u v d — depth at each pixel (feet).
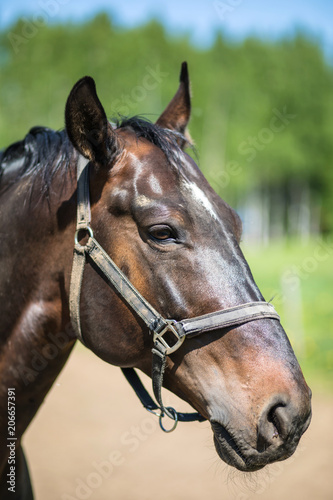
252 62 135.95
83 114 6.51
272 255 89.97
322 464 17.66
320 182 155.84
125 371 7.24
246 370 5.98
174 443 20.21
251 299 6.26
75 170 7.25
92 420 22.24
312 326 37.47
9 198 7.65
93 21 97.60
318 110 142.82
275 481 16.53
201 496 15.51
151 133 7.06
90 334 6.81
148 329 6.51
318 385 24.99
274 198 166.20
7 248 7.43
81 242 6.81
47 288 7.18
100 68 88.58
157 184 6.48
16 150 8.10
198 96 115.75
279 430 5.71
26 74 83.76
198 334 6.18
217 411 6.03
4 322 7.40
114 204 6.61
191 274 6.24
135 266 6.45
